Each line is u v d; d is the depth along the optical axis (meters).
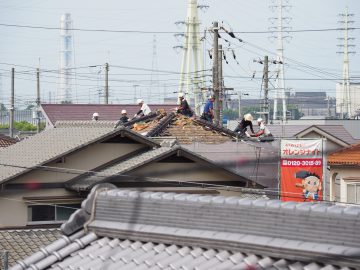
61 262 30.36
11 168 70.56
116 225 30.75
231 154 76.81
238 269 26.53
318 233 25.97
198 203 28.89
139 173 69.38
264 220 27.20
